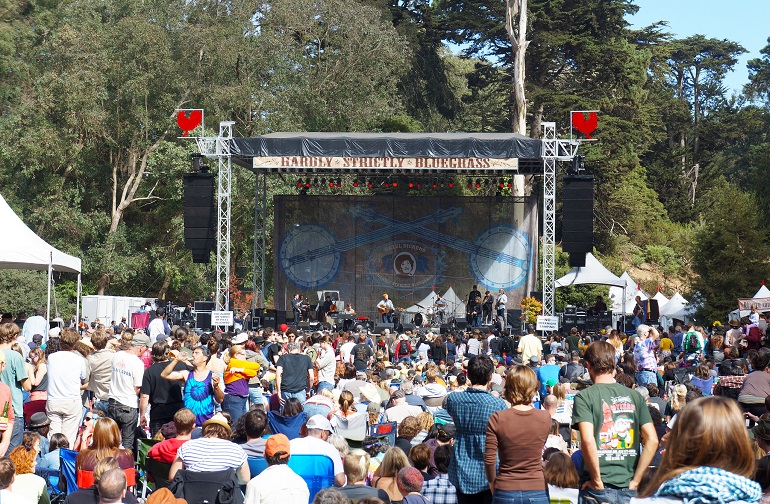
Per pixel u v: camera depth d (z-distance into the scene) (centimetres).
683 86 7575
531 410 612
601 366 597
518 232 3206
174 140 4322
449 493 714
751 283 3875
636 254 5316
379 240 3247
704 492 296
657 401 1142
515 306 3206
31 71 4519
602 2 4700
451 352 2334
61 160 4041
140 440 923
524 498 596
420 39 4894
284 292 3253
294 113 4125
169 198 4372
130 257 4222
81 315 3300
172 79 4128
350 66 4278
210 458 709
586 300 4459
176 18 4216
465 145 2558
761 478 452
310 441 796
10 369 977
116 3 4344
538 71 4716
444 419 1054
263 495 666
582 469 604
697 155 6581
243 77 4203
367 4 4734
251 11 4225
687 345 1977
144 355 1358
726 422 303
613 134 4547
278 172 3153
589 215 2520
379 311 3119
